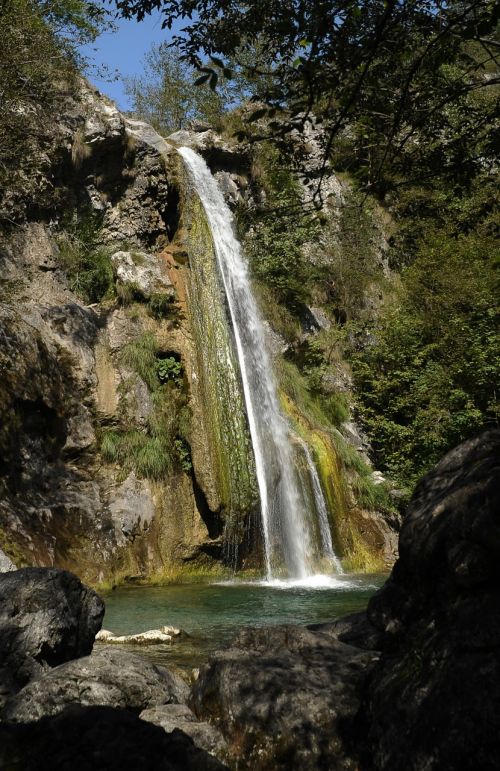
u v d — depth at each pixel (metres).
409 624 4.01
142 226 19.31
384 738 3.54
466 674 3.34
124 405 15.38
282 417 18.45
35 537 12.31
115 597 11.93
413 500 4.33
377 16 5.68
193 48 6.36
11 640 4.98
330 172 6.76
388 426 20.80
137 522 13.91
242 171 22.86
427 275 21.97
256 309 20.45
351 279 24.02
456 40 5.90
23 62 15.42
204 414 15.72
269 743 4.06
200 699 4.51
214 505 14.79
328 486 17.52
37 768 3.77
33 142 17.05
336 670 4.46
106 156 19.28
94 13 9.97
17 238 17.08
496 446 4.23
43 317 15.48
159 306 16.91
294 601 11.51
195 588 13.11
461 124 7.40
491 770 3.09
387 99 6.57
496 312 19.27
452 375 19.83
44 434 14.23
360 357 22.66
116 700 4.48
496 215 19.36
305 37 5.57
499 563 3.58
